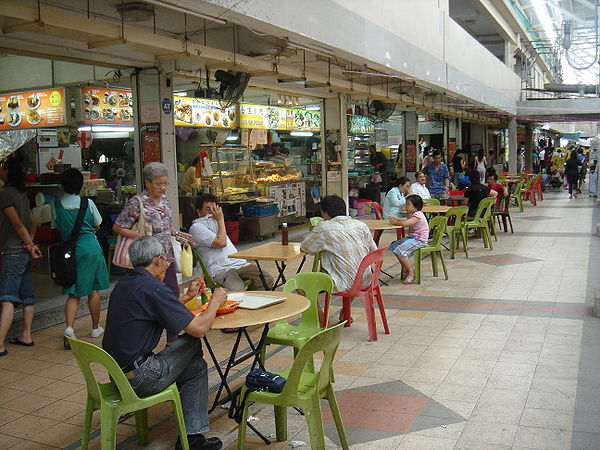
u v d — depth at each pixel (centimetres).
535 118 2300
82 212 548
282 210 1259
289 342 403
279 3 624
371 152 1720
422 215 789
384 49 912
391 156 2059
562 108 2075
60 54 687
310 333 420
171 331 320
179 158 1241
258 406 414
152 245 338
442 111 1731
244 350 528
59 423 400
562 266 855
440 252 794
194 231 595
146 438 363
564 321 585
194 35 814
